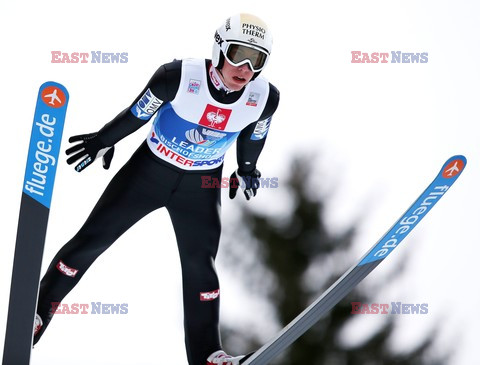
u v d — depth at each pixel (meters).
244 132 16.75
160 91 15.45
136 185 16.36
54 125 14.20
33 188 14.53
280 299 40.88
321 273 41.22
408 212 15.54
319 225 41.47
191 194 16.52
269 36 15.00
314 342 38.78
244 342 40.16
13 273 14.78
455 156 15.17
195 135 15.94
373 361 39.34
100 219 16.17
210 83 15.52
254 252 41.38
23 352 15.01
